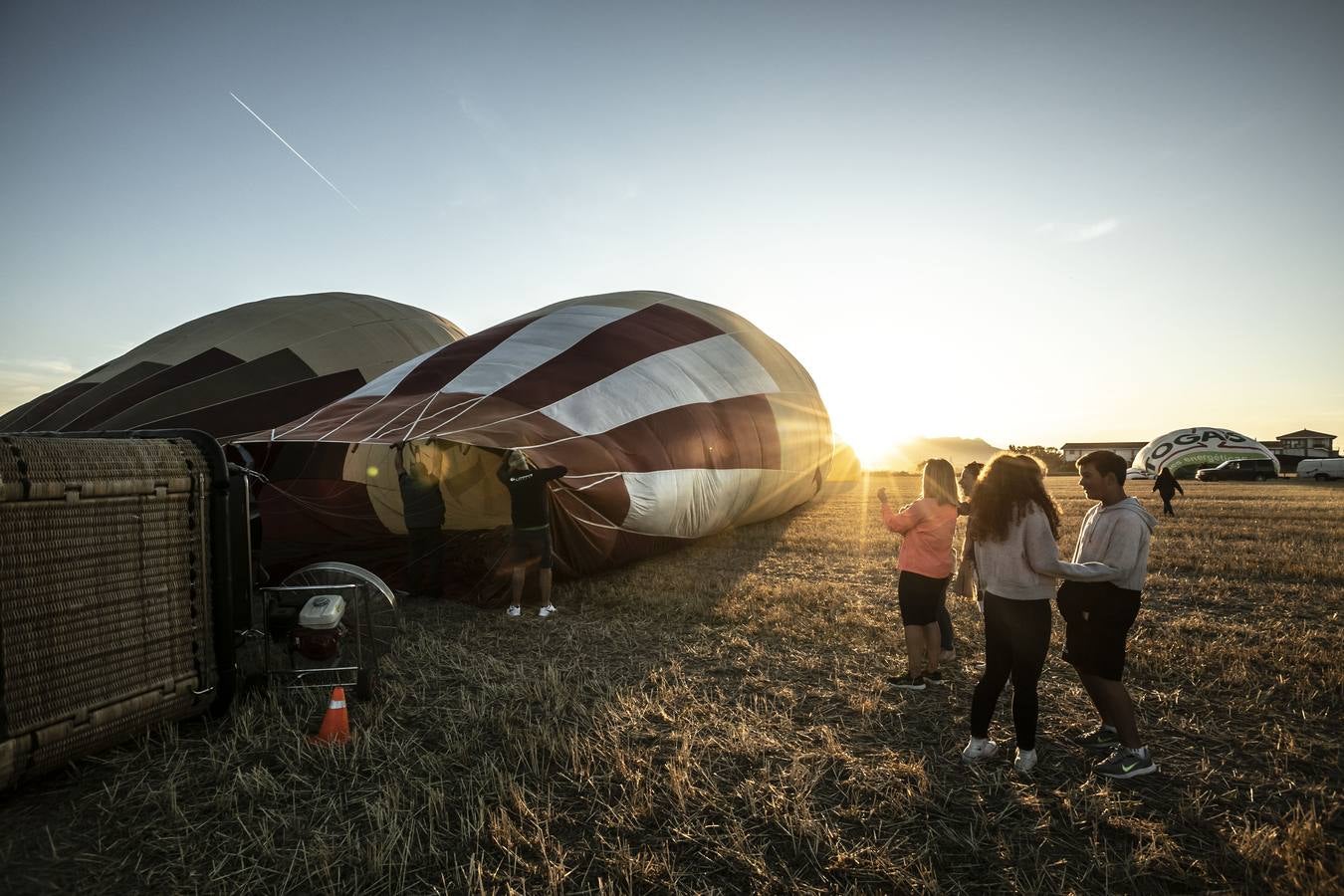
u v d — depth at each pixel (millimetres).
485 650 5703
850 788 3422
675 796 3365
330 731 3959
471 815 3211
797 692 4746
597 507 7824
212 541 4195
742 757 3793
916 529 4828
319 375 14055
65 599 3398
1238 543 11289
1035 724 3551
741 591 7586
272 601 4703
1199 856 2896
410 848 2975
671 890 2705
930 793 3395
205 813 3254
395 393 9180
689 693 4691
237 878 2791
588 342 10320
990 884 2738
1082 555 3672
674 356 11070
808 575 8633
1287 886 2689
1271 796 3361
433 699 4637
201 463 4129
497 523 10477
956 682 4898
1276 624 6230
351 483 11750
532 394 8820
